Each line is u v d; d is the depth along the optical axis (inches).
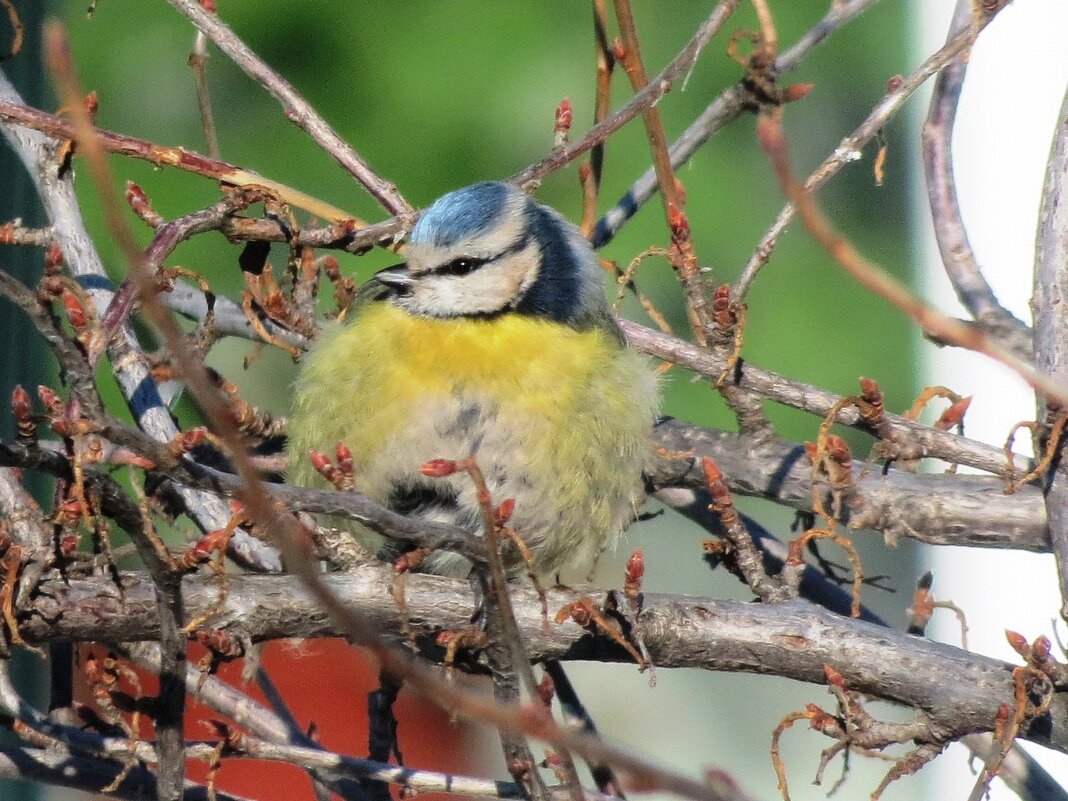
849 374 524.1
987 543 286.7
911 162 554.9
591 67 562.6
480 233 323.3
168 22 573.0
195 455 301.9
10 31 357.1
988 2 291.0
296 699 534.0
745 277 294.8
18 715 252.4
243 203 290.5
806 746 579.8
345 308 339.6
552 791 235.9
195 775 518.3
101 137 287.1
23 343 333.7
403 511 318.0
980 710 238.1
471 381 308.2
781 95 334.0
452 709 151.6
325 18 573.0
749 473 310.7
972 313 311.6
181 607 203.9
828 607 325.4
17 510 226.2
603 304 338.0
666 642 246.1
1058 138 243.6
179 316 375.2
